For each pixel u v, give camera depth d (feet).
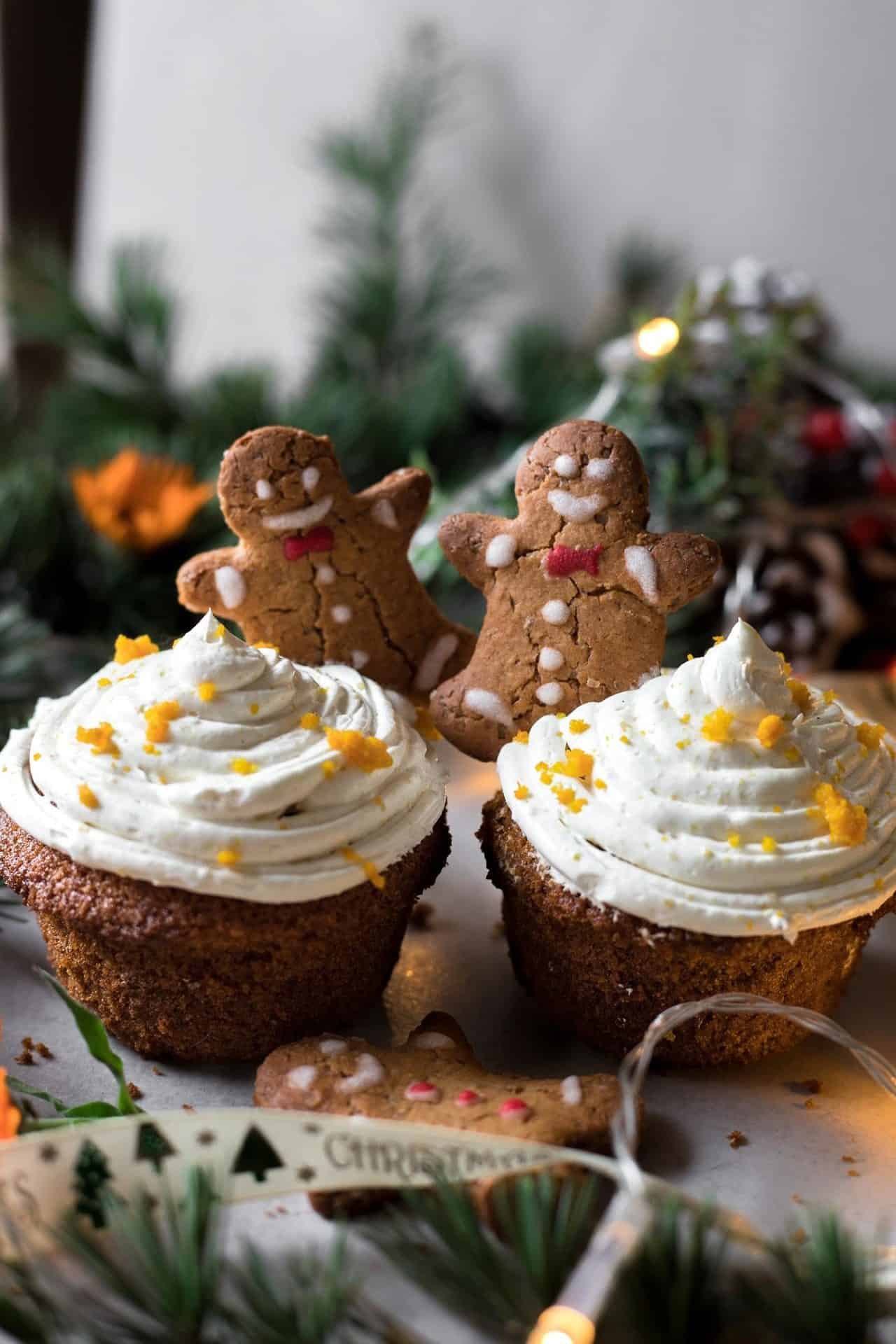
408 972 1.10
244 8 2.18
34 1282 0.81
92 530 1.50
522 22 2.17
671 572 1.06
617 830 0.97
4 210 2.05
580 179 2.24
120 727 0.99
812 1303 0.79
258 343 2.38
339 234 2.06
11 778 1.01
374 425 1.73
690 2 2.13
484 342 2.35
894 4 2.09
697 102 2.19
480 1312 0.82
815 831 0.97
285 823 0.96
